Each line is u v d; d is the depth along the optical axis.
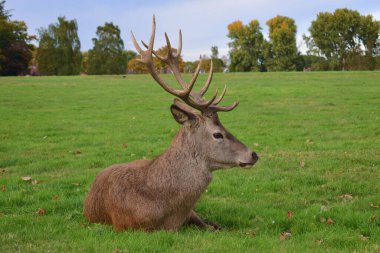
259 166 10.56
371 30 85.44
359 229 6.47
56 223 6.75
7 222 6.74
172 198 6.22
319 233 6.22
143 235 5.85
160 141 14.23
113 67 80.56
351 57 84.81
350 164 10.50
